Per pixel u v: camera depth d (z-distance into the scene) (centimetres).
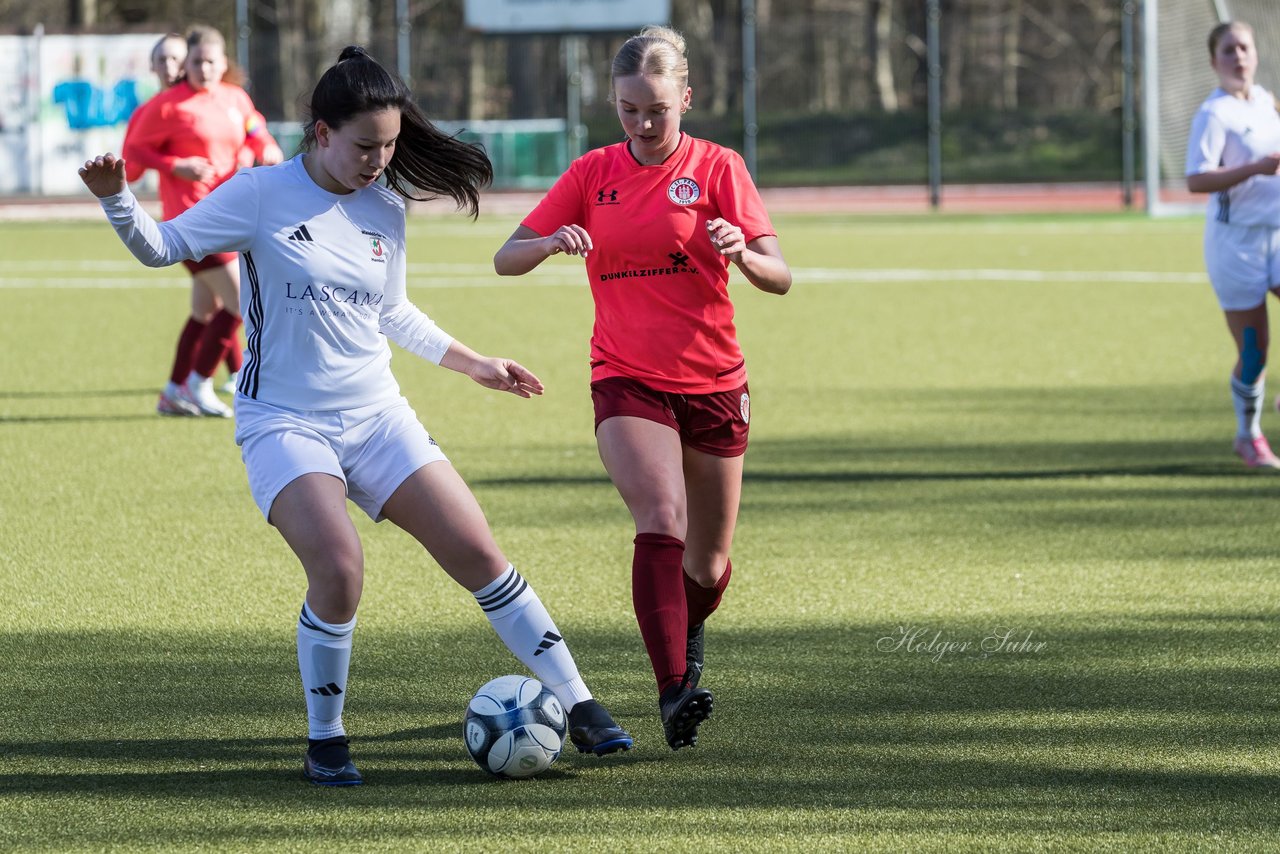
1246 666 1738
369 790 1377
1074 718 1564
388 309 1445
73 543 2330
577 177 1551
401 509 1400
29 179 10794
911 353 4497
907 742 1495
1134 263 7156
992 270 6912
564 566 2202
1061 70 14375
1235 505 2588
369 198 1400
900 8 16988
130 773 1416
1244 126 2733
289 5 15212
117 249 8044
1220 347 4572
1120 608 1984
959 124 12400
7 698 1631
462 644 1834
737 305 5772
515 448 3094
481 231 9425
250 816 1316
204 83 3356
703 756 1462
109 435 3209
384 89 1309
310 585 1352
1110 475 2838
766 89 12769
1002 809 1325
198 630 1894
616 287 1530
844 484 2766
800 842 1257
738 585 2109
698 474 1559
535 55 12600
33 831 1283
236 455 3006
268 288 1368
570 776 1411
